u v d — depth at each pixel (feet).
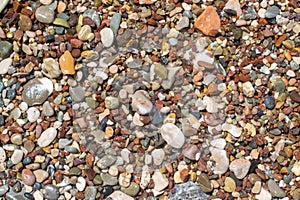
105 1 2.45
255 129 2.42
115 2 2.45
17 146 2.37
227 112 2.42
